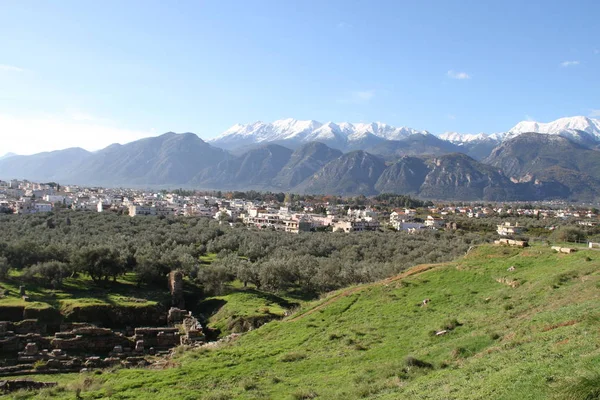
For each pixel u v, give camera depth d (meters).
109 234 139.75
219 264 110.94
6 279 90.81
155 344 70.94
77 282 98.12
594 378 20.61
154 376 40.81
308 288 105.25
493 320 41.66
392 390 29.61
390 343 43.56
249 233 169.25
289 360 43.69
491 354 30.97
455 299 53.50
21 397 39.47
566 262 57.25
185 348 60.91
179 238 144.62
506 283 55.12
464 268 65.00
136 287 100.50
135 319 82.06
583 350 25.06
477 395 23.31
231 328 75.19
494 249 72.12
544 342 29.09
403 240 155.12
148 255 107.12
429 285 61.12
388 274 98.56
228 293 98.81
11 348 64.31
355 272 102.19
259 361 44.22
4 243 102.12
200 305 95.62
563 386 20.98
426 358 36.41
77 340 67.56
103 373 46.19
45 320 75.25
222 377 39.88
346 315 56.56
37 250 102.38
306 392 32.72
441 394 25.23
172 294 93.56
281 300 95.81
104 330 70.06
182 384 38.22
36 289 88.56
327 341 48.34
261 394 34.25
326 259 122.44
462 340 37.72
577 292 41.03
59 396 37.72
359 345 44.53
